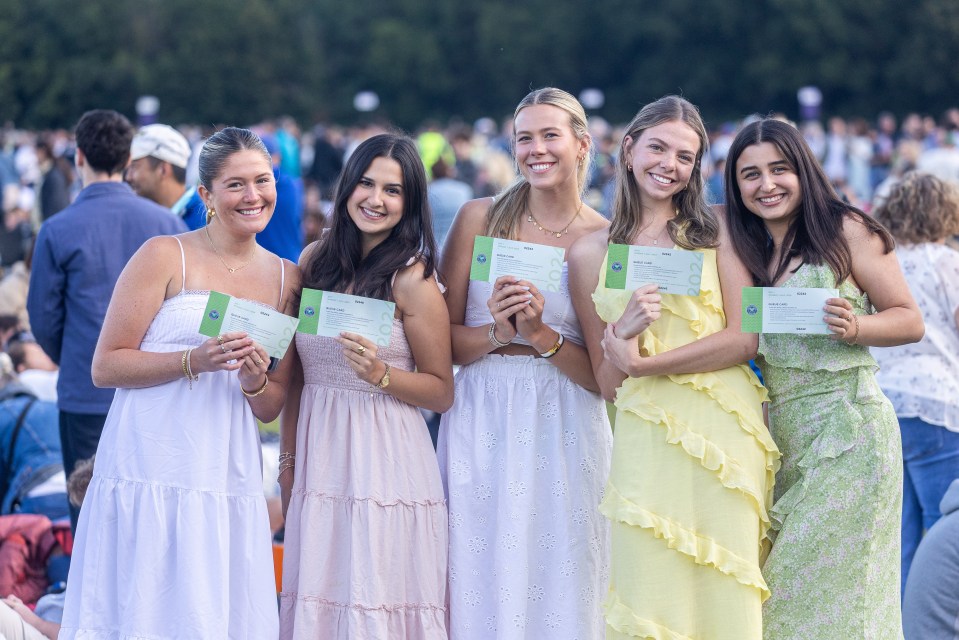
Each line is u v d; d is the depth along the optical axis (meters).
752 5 46.75
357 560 4.03
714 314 3.99
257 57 51.44
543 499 4.22
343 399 4.13
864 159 21.84
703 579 3.87
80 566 3.96
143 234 5.43
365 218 4.14
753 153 3.97
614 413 4.47
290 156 20.94
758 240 4.07
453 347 4.32
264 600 3.93
